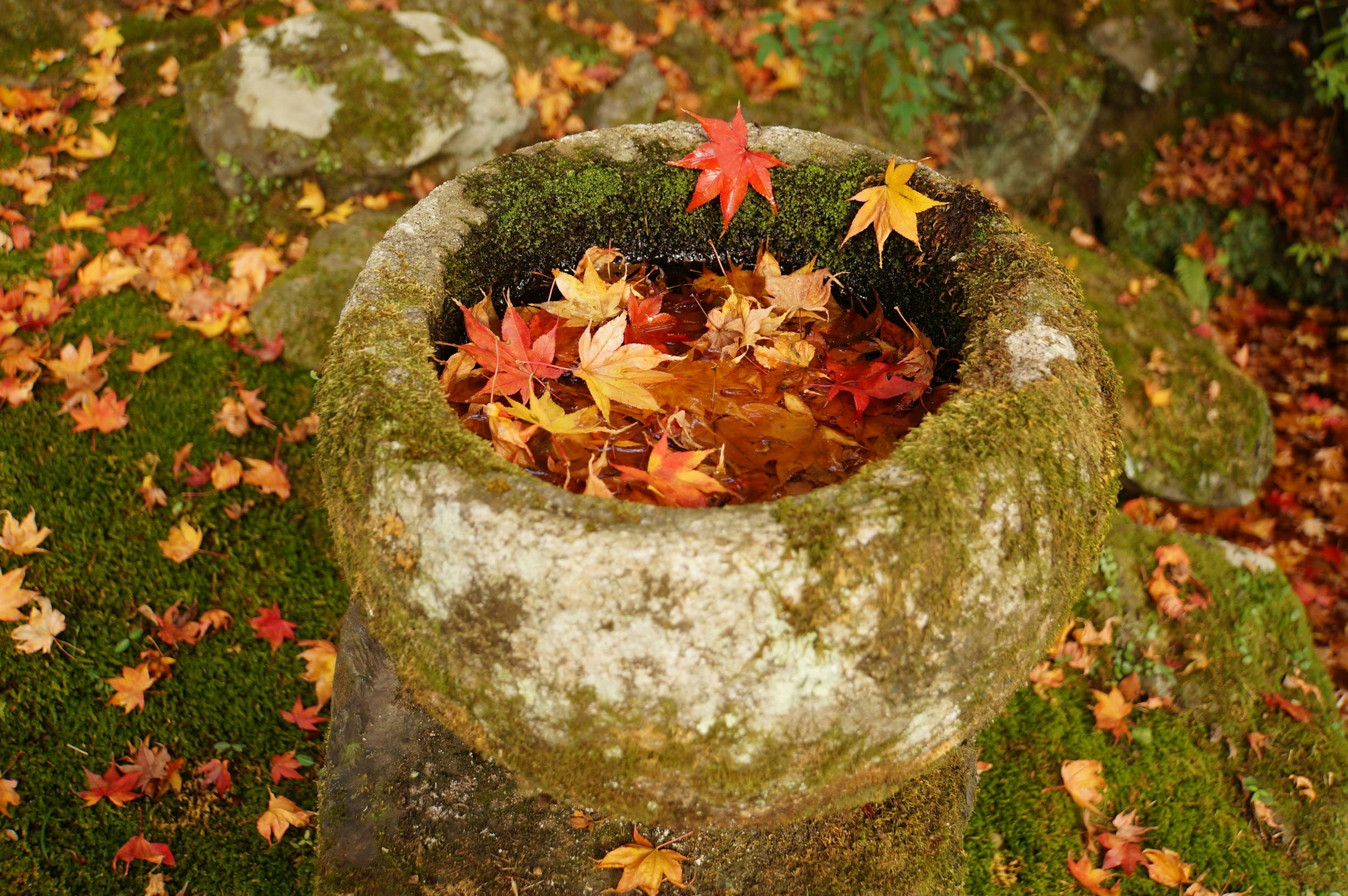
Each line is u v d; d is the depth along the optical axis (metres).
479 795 1.44
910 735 1.03
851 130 3.08
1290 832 1.87
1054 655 2.10
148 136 2.82
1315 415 3.27
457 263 1.36
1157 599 2.19
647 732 0.96
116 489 2.12
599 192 1.51
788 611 0.91
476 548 0.95
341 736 1.50
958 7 3.50
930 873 1.45
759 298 1.53
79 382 2.24
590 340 1.30
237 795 1.77
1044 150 3.49
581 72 3.07
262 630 1.97
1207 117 3.54
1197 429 2.63
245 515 2.15
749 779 0.99
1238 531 2.91
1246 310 3.59
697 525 0.93
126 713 1.83
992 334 1.17
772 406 1.35
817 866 1.42
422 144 2.71
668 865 1.38
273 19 3.10
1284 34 3.42
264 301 2.45
